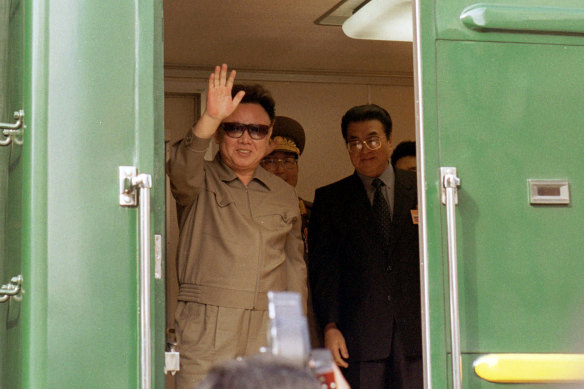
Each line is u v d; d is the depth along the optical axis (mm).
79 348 3025
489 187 3402
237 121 4473
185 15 5520
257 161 4516
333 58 6527
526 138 3451
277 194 4555
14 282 3107
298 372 1437
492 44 3467
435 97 3414
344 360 5051
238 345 4215
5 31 3527
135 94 3162
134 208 3119
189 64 6590
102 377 3031
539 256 3400
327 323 5004
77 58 3123
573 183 3461
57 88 3096
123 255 3094
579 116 3496
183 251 4371
